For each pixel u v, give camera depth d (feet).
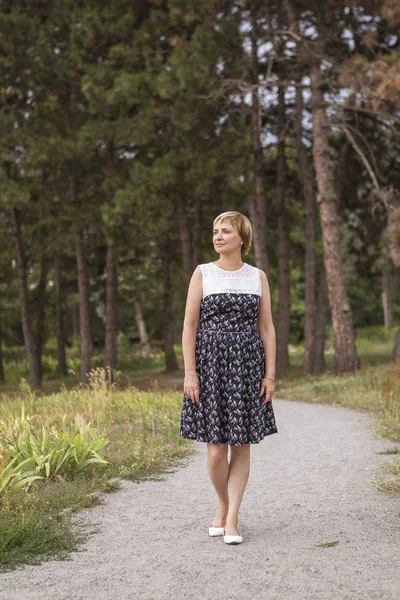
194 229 73.67
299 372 70.33
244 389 12.62
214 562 11.55
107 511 15.24
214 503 15.80
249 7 65.36
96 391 34.73
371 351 98.22
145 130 61.41
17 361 111.55
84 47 67.26
